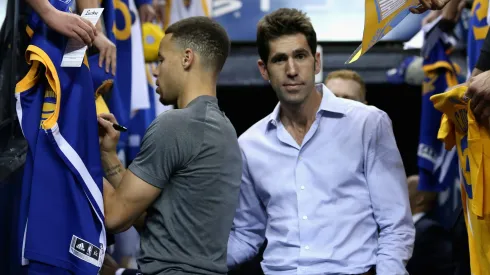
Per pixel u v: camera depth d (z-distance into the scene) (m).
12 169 3.89
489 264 3.91
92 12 4.00
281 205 4.66
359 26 8.16
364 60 8.20
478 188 3.83
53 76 3.73
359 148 4.61
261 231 4.90
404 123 9.34
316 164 4.63
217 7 8.14
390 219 4.55
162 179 3.84
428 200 6.73
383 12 3.66
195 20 4.16
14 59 3.85
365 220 4.57
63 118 3.80
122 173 4.14
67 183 3.77
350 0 8.15
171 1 6.80
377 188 4.58
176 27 4.15
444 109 4.10
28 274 3.73
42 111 3.82
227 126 4.05
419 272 6.53
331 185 4.58
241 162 4.11
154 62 6.23
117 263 5.96
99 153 3.91
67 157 3.73
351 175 4.59
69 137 3.77
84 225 3.77
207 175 3.88
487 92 3.68
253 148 4.79
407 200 4.62
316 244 4.53
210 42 4.11
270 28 4.58
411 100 9.10
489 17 4.73
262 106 9.32
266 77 4.79
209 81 4.11
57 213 3.73
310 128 4.68
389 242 4.50
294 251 4.56
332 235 4.52
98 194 3.82
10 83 3.83
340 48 8.25
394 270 4.39
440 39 6.23
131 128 6.12
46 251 3.69
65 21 3.77
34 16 3.90
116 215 3.84
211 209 3.90
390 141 4.64
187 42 4.09
